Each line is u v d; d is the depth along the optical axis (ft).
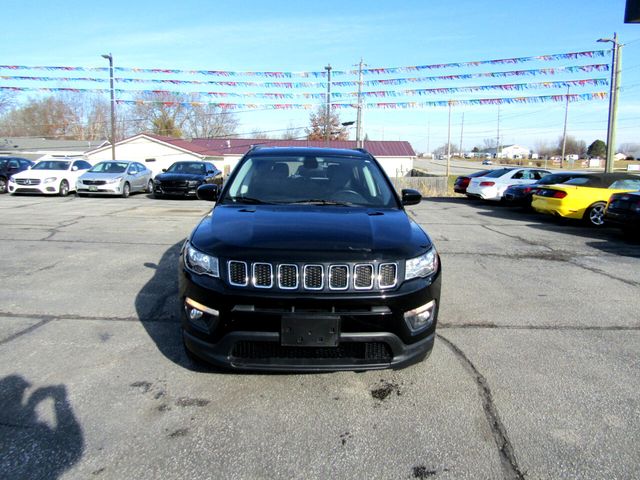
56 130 193.57
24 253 23.50
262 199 13.14
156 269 20.62
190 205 49.90
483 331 14.16
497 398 10.21
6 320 14.24
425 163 309.01
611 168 60.34
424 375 11.20
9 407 9.44
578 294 18.25
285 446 8.43
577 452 8.39
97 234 29.22
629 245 29.14
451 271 21.70
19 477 7.47
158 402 9.77
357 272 9.49
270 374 11.05
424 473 7.80
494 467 7.97
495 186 57.36
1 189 60.59
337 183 13.93
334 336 9.32
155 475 7.61
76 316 14.67
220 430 8.86
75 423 8.95
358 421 9.25
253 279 9.45
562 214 37.81
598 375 11.36
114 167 62.34
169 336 13.17
